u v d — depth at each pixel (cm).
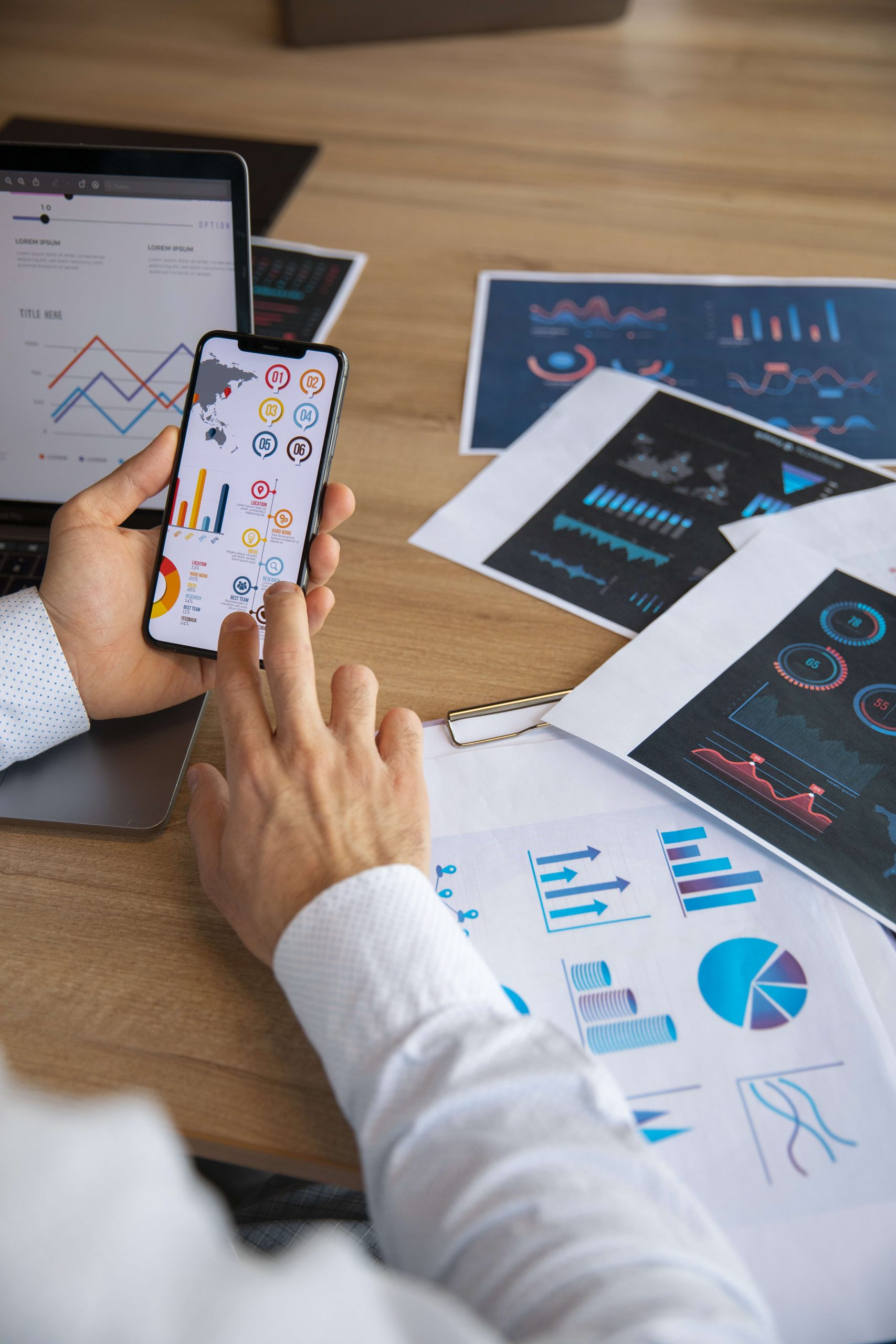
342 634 70
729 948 53
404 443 84
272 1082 49
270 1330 23
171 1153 27
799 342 92
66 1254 23
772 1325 38
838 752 61
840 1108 47
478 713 65
